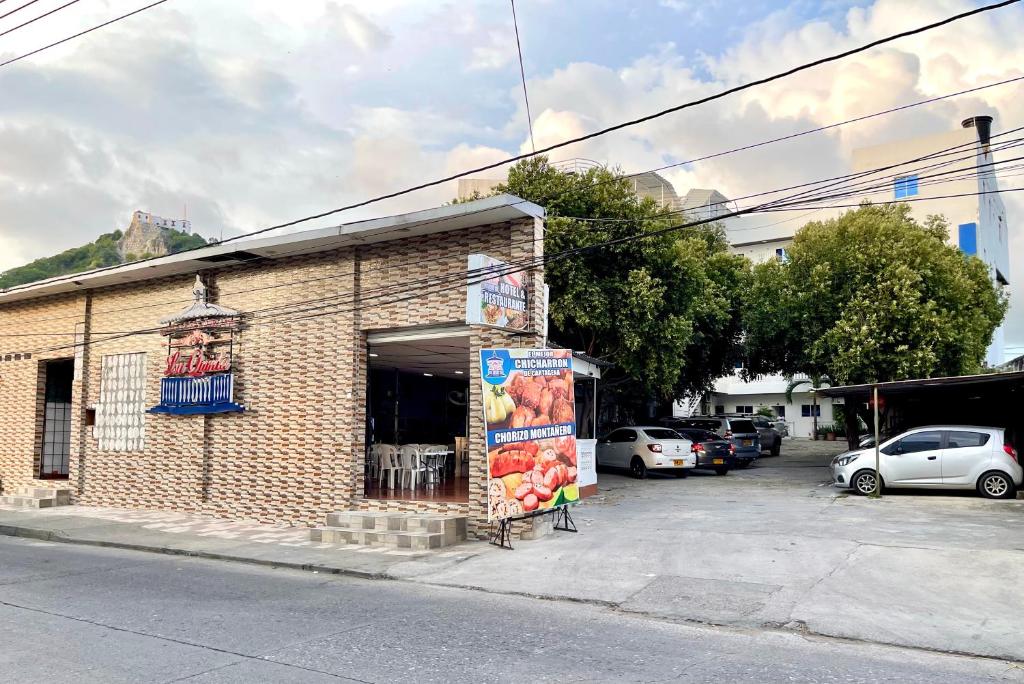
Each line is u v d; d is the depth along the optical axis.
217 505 16.77
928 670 6.55
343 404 15.13
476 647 7.11
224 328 16.92
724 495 18.45
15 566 11.85
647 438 22.94
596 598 9.30
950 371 21.55
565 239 20.48
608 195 21.14
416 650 7.00
